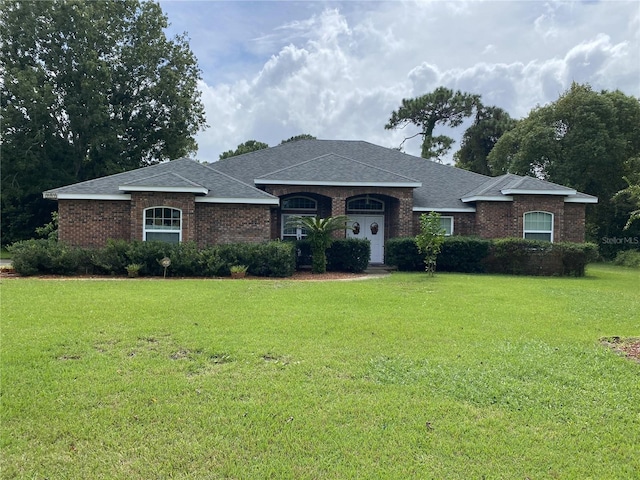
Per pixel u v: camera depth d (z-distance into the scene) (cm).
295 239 2044
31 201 3122
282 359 559
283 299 993
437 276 1599
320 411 414
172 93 3319
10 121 2873
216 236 1727
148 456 338
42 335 645
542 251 1777
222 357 564
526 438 371
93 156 3203
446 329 727
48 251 1470
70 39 3042
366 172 2022
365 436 371
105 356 560
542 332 721
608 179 3192
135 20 3362
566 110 3266
